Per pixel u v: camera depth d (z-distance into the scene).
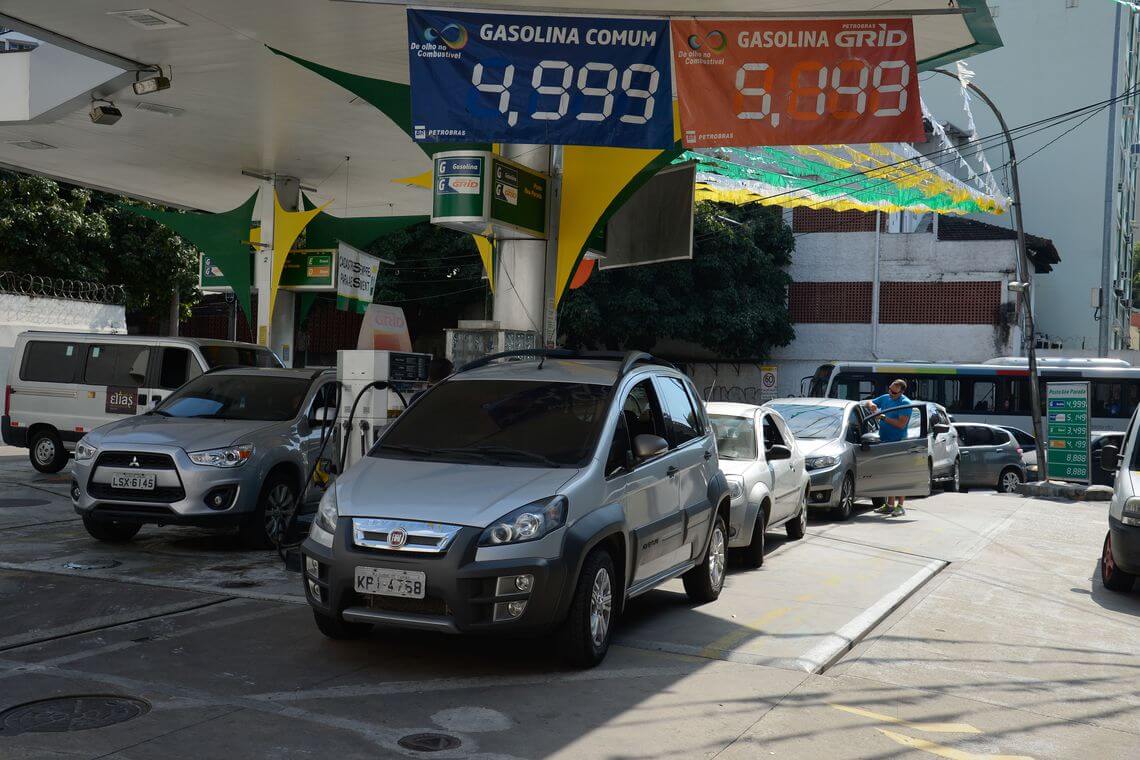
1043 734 5.39
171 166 19.53
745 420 10.95
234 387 10.91
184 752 4.48
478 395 7.07
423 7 8.74
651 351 37.56
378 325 9.62
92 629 6.61
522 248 12.21
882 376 28.59
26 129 16.83
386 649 6.34
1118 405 27.11
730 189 18.05
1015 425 27.55
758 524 9.93
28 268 24.95
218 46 12.93
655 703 5.50
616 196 12.08
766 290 36.50
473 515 5.68
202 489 9.16
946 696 6.01
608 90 8.71
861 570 10.15
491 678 5.82
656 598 8.41
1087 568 11.15
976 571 10.59
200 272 19.58
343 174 19.95
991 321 36.88
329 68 13.48
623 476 6.50
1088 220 41.88
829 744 5.01
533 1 10.34
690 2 10.53
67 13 11.90
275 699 5.29
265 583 8.17
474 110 8.77
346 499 6.00
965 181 18.89
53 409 15.26
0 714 4.93
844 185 17.39
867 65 8.41
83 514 9.37
